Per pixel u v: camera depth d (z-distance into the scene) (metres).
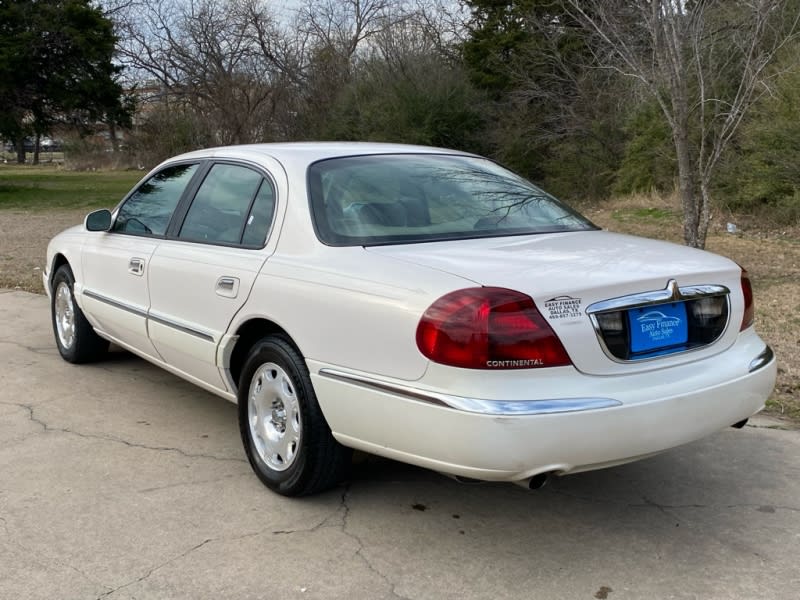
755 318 7.54
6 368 5.92
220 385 4.21
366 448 3.30
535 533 3.48
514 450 2.86
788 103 13.91
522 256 3.36
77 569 3.14
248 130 35.66
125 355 6.32
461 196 4.10
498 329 2.89
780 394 5.32
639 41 11.33
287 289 3.59
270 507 3.69
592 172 22.89
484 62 27.44
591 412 2.92
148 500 3.74
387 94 27.98
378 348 3.16
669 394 3.10
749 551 3.35
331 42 35.31
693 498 3.85
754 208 15.14
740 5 11.04
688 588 3.06
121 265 5.01
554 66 23.75
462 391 2.91
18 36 25.45
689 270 3.31
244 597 2.97
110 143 50.56
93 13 27.44
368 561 3.23
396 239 3.64
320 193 3.86
